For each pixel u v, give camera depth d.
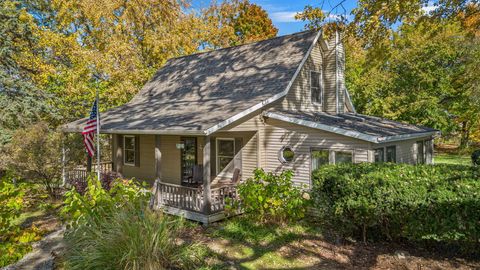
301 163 11.23
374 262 6.77
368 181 6.96
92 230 6.36
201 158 13.99
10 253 7.41
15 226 8.60
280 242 8.08
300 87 13.57
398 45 22.12
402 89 22.50
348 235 8.04
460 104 21.81
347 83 24.12
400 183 6.59
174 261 6.10
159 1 24.34
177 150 14.80
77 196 7.45
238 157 12.84
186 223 9.91
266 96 11.88
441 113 22.16
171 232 6.61
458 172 6.91
